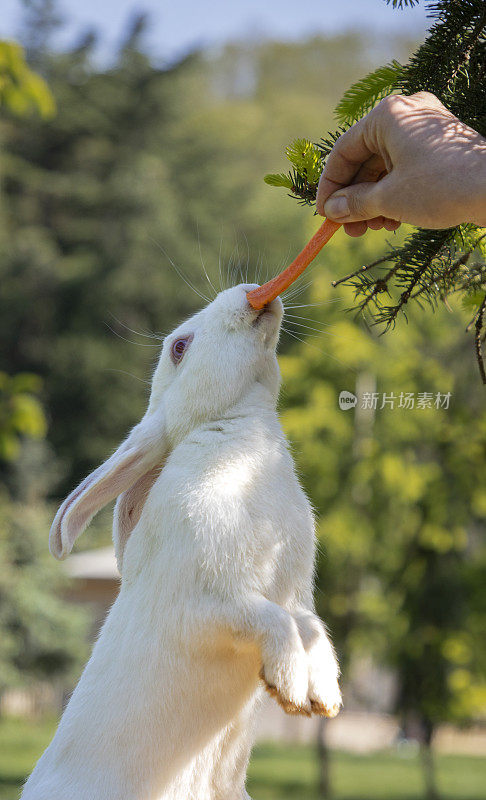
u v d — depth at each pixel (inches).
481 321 114.2
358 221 99.7
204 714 105.7
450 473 613.3
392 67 106.8
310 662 105.7
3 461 1055.0
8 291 1460.4
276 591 106.9
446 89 101.7
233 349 112.2
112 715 105.9
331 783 786.2
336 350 548.1
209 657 104.6
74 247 1518.2
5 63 341.4
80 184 1497.3
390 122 89.6
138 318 1448.1
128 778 104.4
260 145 1833.2
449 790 774.5
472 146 87.2
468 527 679.7
